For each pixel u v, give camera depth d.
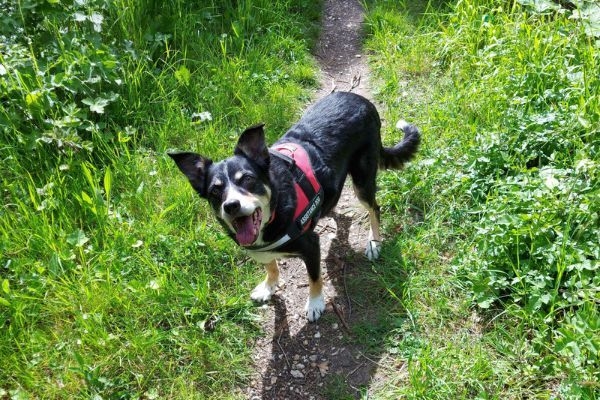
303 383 1.30
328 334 1.40
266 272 1.54
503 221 1.36
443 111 1.92
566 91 1.75
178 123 1.92
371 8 2.79
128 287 1.40
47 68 1.72
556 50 1.95
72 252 1.48
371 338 1.37
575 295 1.23
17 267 1.43
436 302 1.38
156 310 1.39
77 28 1.93
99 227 1.55
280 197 1.25
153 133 1.90
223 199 1.18
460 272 1.42
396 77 2.17
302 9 2.76
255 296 1.48
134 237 1.56
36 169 1.66
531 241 1.35
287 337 1.40
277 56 2.35
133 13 2.12
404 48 2.36
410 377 1.21
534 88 1.83
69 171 1.66
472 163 1.63
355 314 1.44
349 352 1.35
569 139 1.56
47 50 1.81
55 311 1.37
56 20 1.83
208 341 1.34
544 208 1.35
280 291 1.52
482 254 1.40
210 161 1.26
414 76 2.23
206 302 1.42
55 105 1.75
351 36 2.63
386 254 1.56
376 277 1.51
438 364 1.23
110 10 2.04
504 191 1.51
